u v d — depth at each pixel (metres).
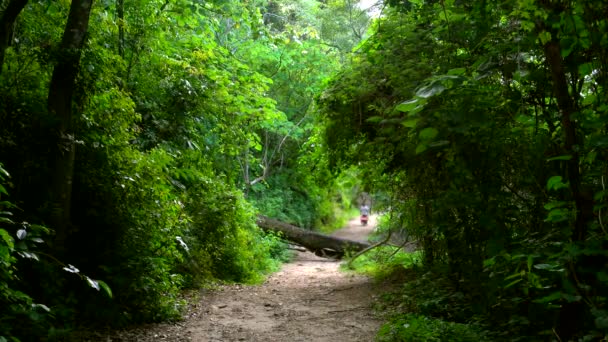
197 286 10.26
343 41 22.56
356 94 8.59
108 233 7.08
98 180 7.02
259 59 20.41
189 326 7.10
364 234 28.80
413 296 8.32
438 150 6.10
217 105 12.07
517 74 4.09
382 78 8.25
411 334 5.80
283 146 24.22
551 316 4.84
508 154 5.35
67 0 7.63
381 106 8.15
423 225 9.41
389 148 8.89
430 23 6.98
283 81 22.22
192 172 11.12
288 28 16.94
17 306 4.97
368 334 6.79
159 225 7.62
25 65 6.74
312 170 12.38
